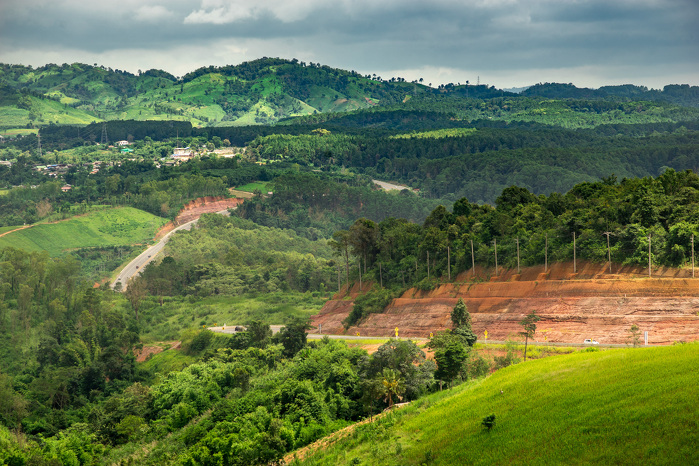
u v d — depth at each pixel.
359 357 111.88
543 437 62.22
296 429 89.88
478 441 65.94
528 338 111.69
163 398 123.38
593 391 68.12
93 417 127.88
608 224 126.31
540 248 133.25
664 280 108.44
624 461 55.12
